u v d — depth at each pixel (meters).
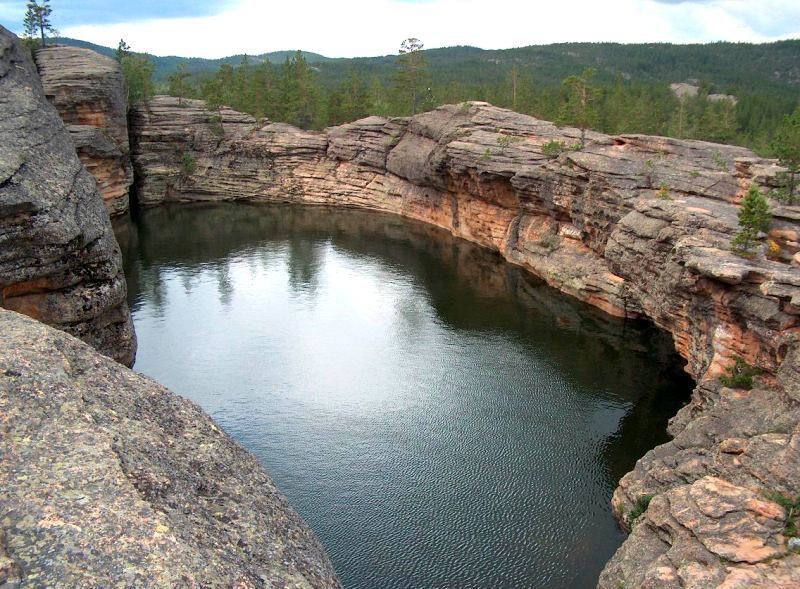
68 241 25.98
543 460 36.41
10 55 37.22
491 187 78.06
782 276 28.08
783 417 26.56
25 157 27.31
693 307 36.69
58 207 26.36
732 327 32.38
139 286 70.00
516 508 32.25
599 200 58.00
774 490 22.88
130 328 32.22
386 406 42.94
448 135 87.88
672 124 113.44
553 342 53.53
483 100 125.31
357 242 89.44
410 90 123.81
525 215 75.81
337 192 113.75
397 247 86.44
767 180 42.91
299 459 36.66
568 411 42.03
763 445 24.72
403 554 29.12
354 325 58.47
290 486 34.09
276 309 62.94
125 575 6.99
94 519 7.55
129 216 102.88
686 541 21.95
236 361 50.50
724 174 51.03
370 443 38.34
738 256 33.53
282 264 79.12
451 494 33.41
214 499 9.43
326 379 47.25
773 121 115.69
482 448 37.72
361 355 51.62
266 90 131.50
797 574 19.25
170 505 8.63
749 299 30.72
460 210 89.88
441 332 56.34
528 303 63.16
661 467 28.56
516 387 45.59
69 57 97.00
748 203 33.25
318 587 9.03
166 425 10.38
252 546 8.81
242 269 76.88
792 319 28.28
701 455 27.77
